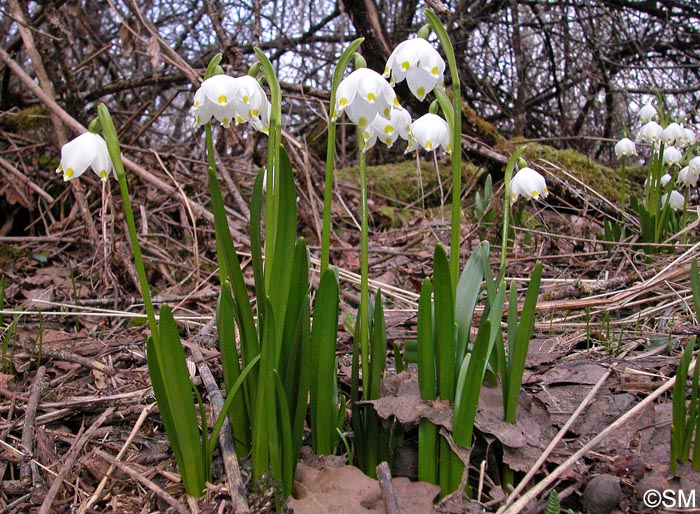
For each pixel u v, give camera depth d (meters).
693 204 0.99
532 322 0.29
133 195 0.84
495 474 0.31
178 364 0.28
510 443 0.29
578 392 0.37
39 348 0.45
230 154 1.16
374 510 0.27
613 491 0.28
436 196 1.12
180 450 0.29
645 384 0.37
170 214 0.87
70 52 1.24
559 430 0.33
